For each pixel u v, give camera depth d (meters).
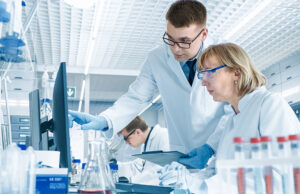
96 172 1.21
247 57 1.68
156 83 2.63
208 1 3.57
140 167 3.75
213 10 3.74
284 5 3.68
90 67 5.64
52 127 1.91
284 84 5.19
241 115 1.64
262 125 1.48
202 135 2.39
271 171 0.86
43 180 1.14
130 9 3.69
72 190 1.71
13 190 0.91
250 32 4.28
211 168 1.89
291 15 3.96
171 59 2.36
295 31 4.38
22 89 2.57
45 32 4.25
